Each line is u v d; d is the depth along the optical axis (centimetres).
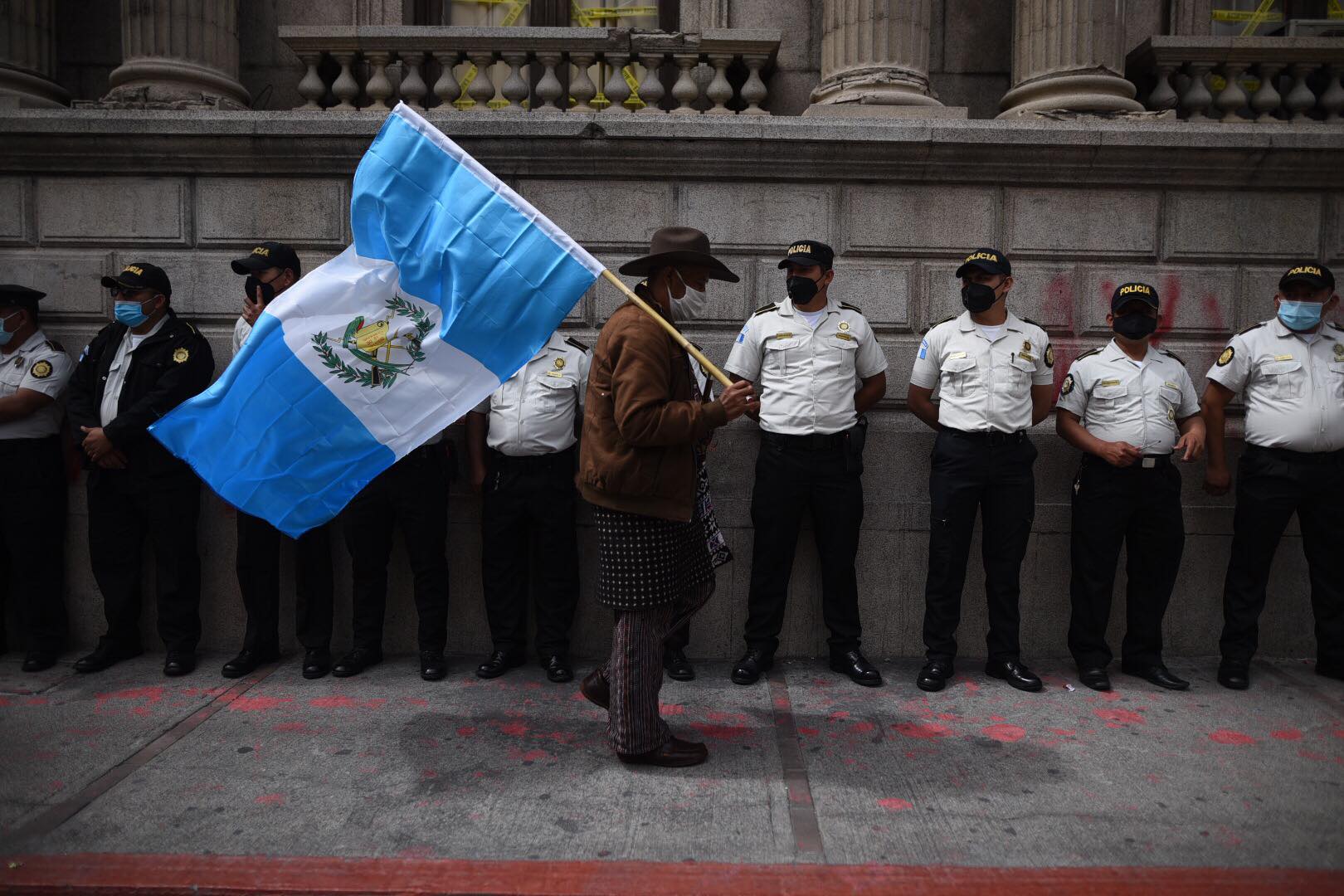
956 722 410
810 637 499
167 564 467
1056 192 502
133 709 422
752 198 501
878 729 401
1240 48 545
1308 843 306
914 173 496
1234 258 505
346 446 367
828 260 447
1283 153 487
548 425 457
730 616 496
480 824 317
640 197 502
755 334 462
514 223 355
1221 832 313
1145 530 452
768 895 276
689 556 362
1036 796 339
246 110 525
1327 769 362
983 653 500
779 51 579
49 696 438
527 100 585
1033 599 499
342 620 507
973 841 307
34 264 513
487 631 503
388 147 358
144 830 312
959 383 446
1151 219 503
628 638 354
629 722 355
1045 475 495
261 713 417
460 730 399
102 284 456
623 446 336
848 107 519
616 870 289
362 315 363
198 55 541
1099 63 527
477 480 473
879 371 466
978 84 590
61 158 504
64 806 328
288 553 506
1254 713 421
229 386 359
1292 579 498
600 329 506
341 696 439
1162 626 501
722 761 369
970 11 588
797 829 315
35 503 475
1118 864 293
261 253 446
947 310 504
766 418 460
